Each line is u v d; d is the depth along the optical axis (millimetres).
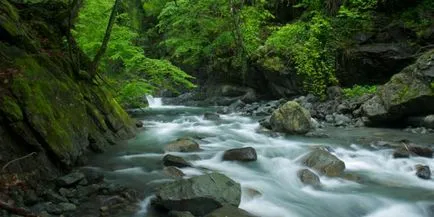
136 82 13398
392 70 14445
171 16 20812
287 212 5738
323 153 7832
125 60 13344
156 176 6844
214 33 20578
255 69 18344
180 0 19422
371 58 14750
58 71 8219
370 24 15453
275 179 7098
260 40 19219
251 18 19359
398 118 11852
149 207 5562
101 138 8805
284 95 17406
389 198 6316
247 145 9562
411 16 14602
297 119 10984
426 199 6246
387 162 8211
